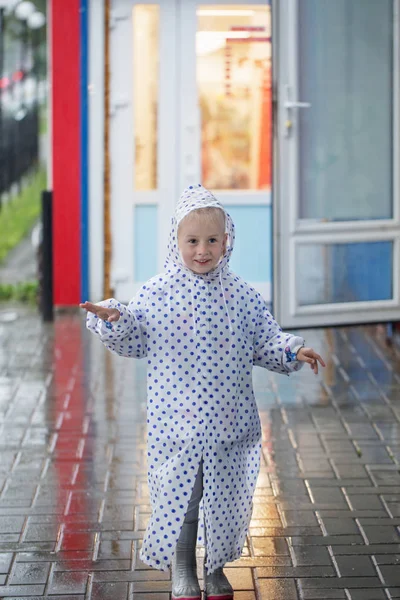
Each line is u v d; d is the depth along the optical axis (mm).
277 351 4367
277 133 8734
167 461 4277
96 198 11023
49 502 5605
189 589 4344
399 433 6828
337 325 9117
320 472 6086
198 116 11062
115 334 4164
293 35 8688
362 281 9164
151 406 4293
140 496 5715
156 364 4289
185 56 10969
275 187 8781
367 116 9117
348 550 4988
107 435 6816
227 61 11047
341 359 8898
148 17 10891
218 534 4289
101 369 8562
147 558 4297
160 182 11102
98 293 11164
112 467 6188
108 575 4715
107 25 10836
